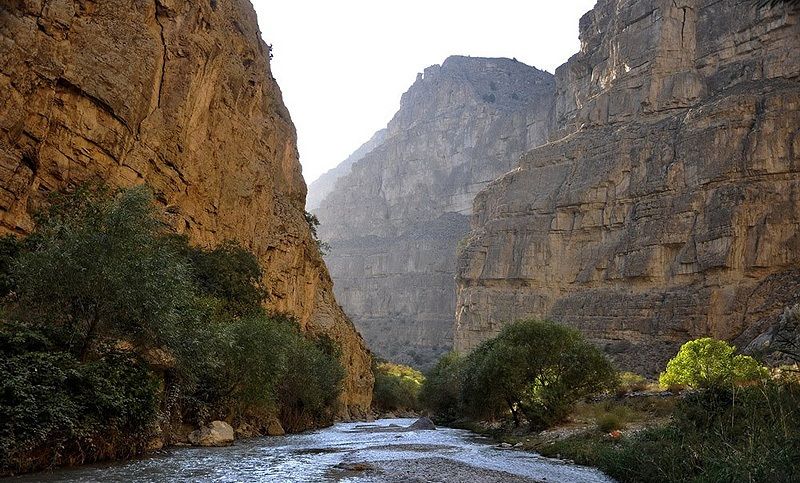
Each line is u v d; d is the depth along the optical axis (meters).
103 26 25.64
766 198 69.25
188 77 31.69
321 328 55.12
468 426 40.91
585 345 32.41
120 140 25.80
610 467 16.42
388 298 182.88
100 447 14.55
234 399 24.56
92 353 15.45
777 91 73.62
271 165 48.78
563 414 30.45
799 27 78.62
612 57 99.06
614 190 87.25
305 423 35.75
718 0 88.38
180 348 17.11
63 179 23.17
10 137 20.84
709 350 33.59
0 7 21.31
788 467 9.84
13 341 13.23
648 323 73.75
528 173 103.00
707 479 11.37
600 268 84.69
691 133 79.19
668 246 76.81
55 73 22.67
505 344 32.72
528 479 15.33
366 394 65.25
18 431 12.20
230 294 29.94
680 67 89.31
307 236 54.81
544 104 176.75
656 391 36.34
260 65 48.12
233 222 39.03
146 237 16.11
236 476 14.01
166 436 19.53
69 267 14.45
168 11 30.50
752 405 13.51
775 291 64.00
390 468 16.77
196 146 34.06
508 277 97.75
